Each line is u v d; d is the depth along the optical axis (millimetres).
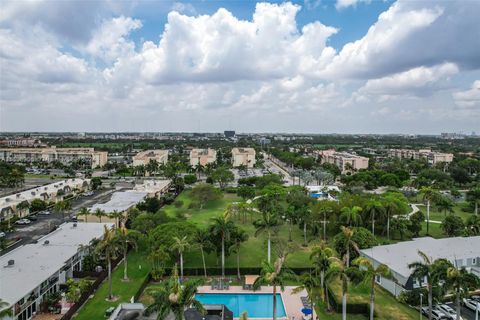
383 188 172125
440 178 173125
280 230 98875
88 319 50500
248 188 137000
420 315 51281
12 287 49875
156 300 39688
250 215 116312
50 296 53750
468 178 178000
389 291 60719
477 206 119438
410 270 58656
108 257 57188
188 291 39812
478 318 51219
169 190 160750
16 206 107688
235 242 67000
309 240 88500
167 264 70562
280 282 45688
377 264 63500
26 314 49719
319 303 56688
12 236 92000
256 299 58594
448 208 104875
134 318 45156
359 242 67625
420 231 96750
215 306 49438
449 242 74000
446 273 45781
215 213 119062
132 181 195375
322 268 55438
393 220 89938
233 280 65438
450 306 55500
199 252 77125
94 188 163750
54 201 131750
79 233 77625
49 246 68500
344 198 99188
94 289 59875
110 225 84750
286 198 120375
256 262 73000
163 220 84438
